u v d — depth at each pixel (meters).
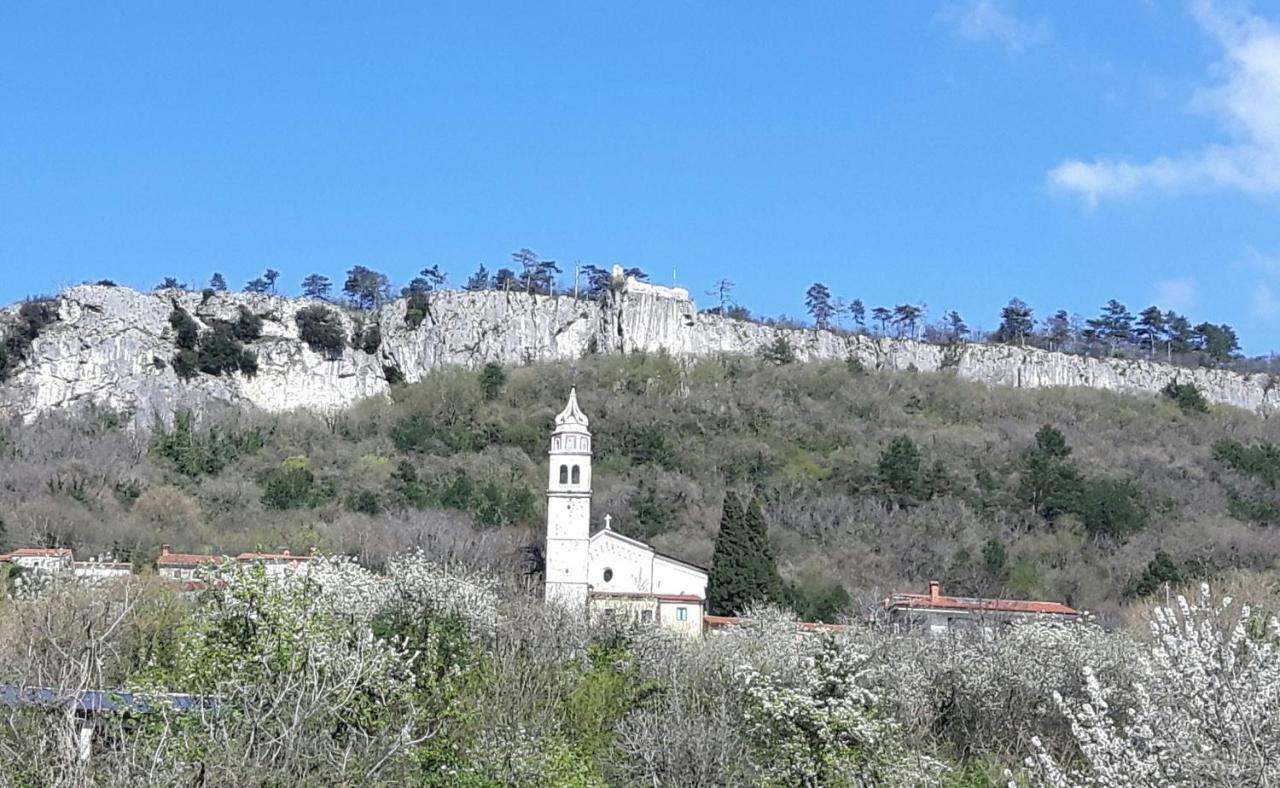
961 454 184.25
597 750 52.62
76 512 131.12
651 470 173.25
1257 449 191.75
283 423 188.88
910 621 91.69
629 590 111.19
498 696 51.84
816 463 182.12
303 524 139.50
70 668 36.44
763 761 49.62
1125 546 147.38
